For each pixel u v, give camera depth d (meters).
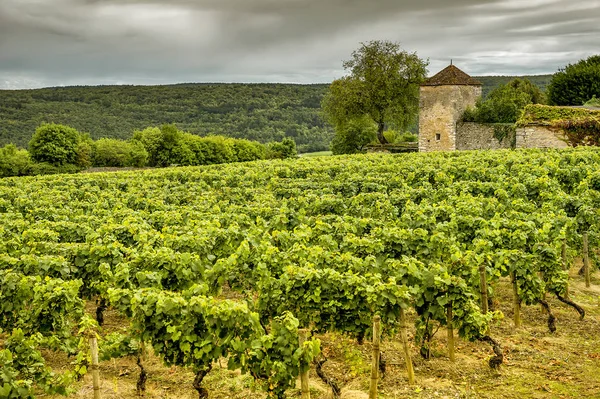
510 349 10.05
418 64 60.94
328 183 23.34
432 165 27.34
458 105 54.38
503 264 11.18
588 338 10.53
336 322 9.32
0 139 92.00
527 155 29.47
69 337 9.77
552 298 12.82
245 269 11.41
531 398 8.25
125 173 33.81
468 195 17.41
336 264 10.39
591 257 14.59
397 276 9.45
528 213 16.03
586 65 63.03
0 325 10.19
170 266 10.76
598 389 8.45
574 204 16.03
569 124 40.75
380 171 27.56
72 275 11.73
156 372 9.60
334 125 66.00
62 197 21.91
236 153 83.81
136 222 15.62
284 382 7.73
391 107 61.22
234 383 9.06
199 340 8.08
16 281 10.03
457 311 9.21
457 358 9.75
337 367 9.59
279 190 22.42
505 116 52.44
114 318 12.52
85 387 9.10
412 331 10.94
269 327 10.10
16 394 7.38
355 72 61.84
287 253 11.10
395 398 8.38
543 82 104.44
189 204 20.64
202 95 122.44
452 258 10.65
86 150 69.50
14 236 14.13
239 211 17.33
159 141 78.56
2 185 29.53
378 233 12.27
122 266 10.45
